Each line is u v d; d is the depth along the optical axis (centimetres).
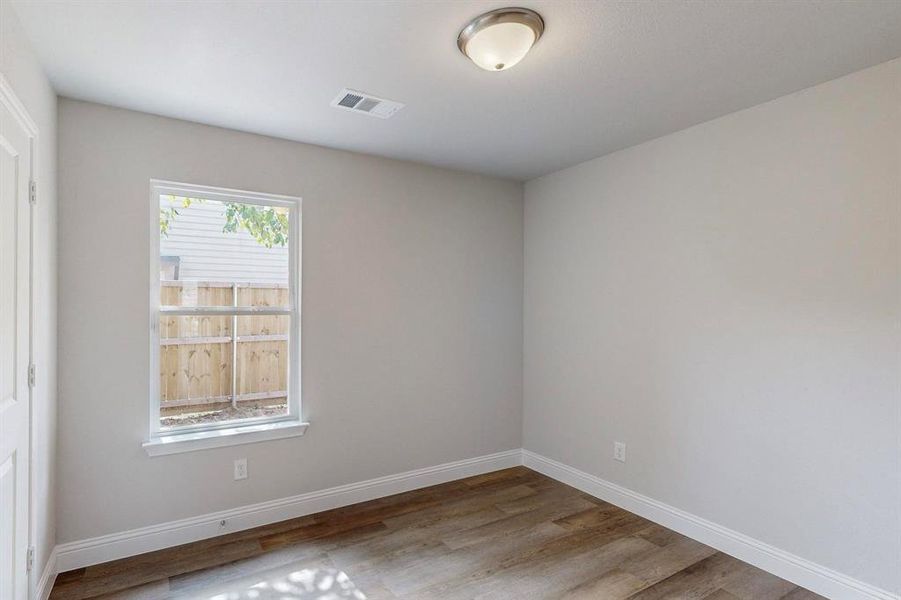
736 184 273
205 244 295
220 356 300
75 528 253
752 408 264
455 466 388
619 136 312
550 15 183
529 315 417
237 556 268
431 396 376
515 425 419
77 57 212
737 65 221
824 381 237
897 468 213
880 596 216
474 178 397
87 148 257
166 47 204
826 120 237
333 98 255
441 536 294
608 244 348
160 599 229
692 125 293
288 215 322
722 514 277
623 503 334
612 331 344
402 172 362
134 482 268
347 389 338
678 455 300
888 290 217
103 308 261
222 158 294
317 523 309
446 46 205
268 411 315
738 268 271
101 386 260
